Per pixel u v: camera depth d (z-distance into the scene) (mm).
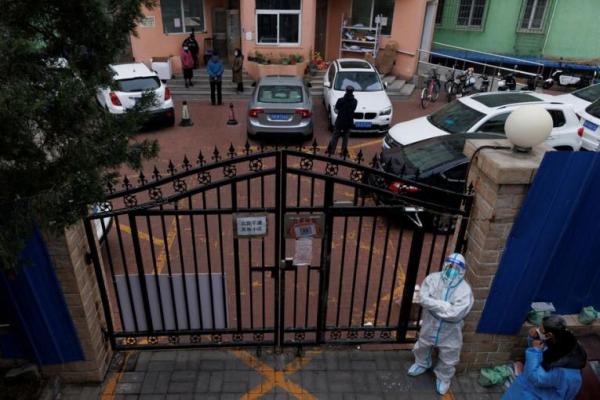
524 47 20750
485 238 3848
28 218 2471
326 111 13781
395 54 18016
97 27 2508
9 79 2137
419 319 4695
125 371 4520
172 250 6801
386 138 9922
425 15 18500
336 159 3799
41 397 4113
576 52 20156
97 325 4250
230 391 4340
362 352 4832
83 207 2658
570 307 4391
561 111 9430
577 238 3926
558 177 3510
